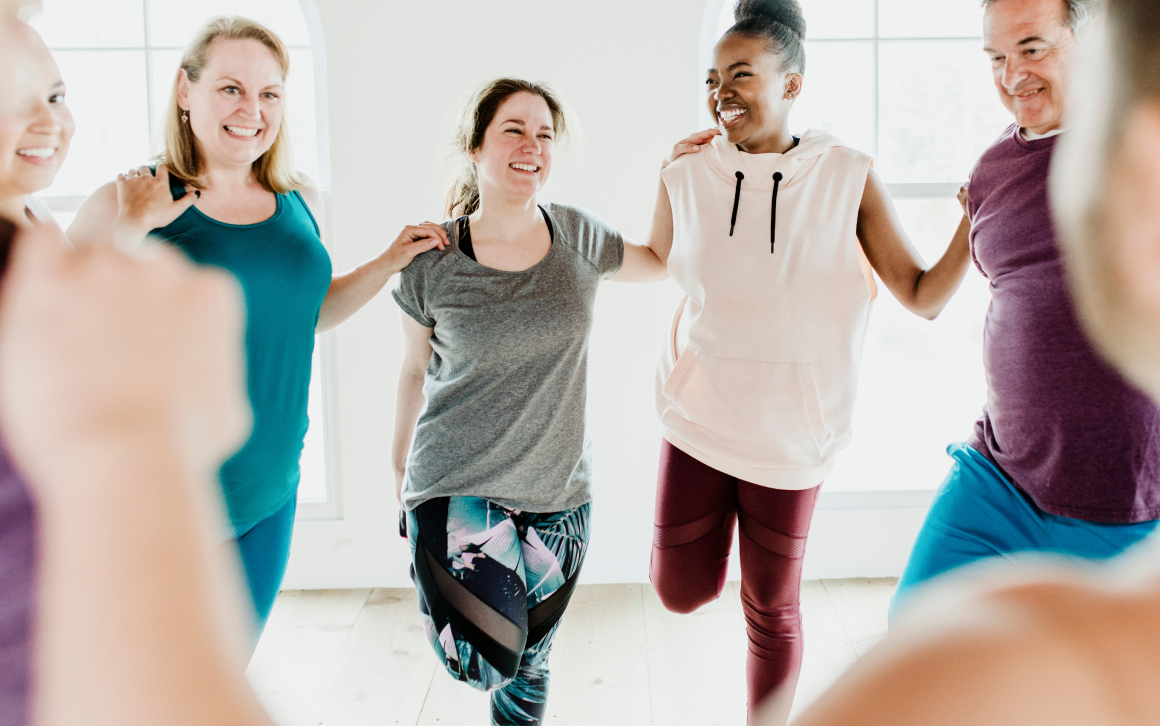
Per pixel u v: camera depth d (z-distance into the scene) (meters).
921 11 3.19
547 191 3.02
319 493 3.36
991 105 3.25
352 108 2.97
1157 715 0.25
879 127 3.24
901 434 3.83
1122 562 0.29
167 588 0.28
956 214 3.47
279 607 3.05
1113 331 0.31
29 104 0.41
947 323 3.82
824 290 1.86
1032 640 0.27
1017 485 1.67
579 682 2.52
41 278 0.29
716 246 1.90
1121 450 1.52
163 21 3.13
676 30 2.95
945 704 0.26
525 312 1.81
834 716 0.28
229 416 0.32
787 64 1.84
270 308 1.80
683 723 2.30
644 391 3.09
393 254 1.87
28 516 0.65
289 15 3.19
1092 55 0.30
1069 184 0.31
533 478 1.83
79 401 0.28
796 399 1.88
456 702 2.42
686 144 2.00
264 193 1.89
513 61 2.96
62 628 0.27
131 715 0.27
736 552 3.21
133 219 1.70
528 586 1.84
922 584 1.73
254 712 0.29
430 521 1.82
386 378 3.08
